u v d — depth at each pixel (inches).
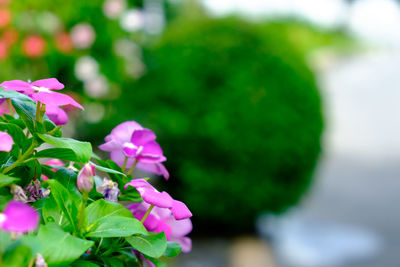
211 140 160.7
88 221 32.2
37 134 32.6
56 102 31.6
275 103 162.7
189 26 180.5
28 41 151.8
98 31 163.3
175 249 36.4
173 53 172.7
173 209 33.6
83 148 32.7
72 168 38.6
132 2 183.2
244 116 160.7
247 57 166.4
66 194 31.4
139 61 175.3
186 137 162.2
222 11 199.9
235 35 170.6
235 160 162.1
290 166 165.3
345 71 700.0
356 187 266.5
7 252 25.7
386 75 656.4
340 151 337.4
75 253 27.2
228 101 161.3
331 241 193.2
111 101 169.5
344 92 545.6
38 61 156.1
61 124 39.2
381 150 342.0
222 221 172.1
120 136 39.8
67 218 31.1
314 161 170.1
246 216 171.2
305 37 940.0
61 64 159.8
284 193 168.1
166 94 166.2
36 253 26.5
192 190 165.5
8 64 152.5
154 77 171.8
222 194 165.3
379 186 269.7
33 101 36.0
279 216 175.6
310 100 167.2
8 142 29.3
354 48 954.7
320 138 171.5
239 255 171.6
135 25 175.0
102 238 34.4
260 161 162.7
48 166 38.8
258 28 174.4
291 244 185.8
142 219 34.9
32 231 28.0
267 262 169.3
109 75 166.2
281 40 175.0
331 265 172.6
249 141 160.9
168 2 505.7
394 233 206.5
